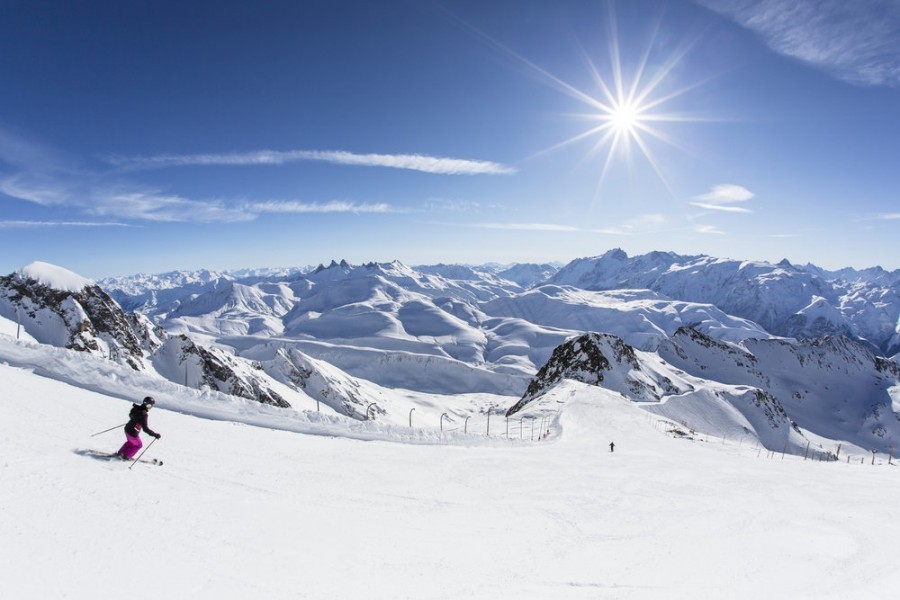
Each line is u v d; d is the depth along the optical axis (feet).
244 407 90.68
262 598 31.63
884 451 586.45
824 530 63.62
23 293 400.47
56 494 39.50
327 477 61.52
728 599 40.98
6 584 27.37
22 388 68.03
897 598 43.37
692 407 386.93
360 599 33.96
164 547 35.60
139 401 81.05
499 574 41.88
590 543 52.85
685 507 71.51
